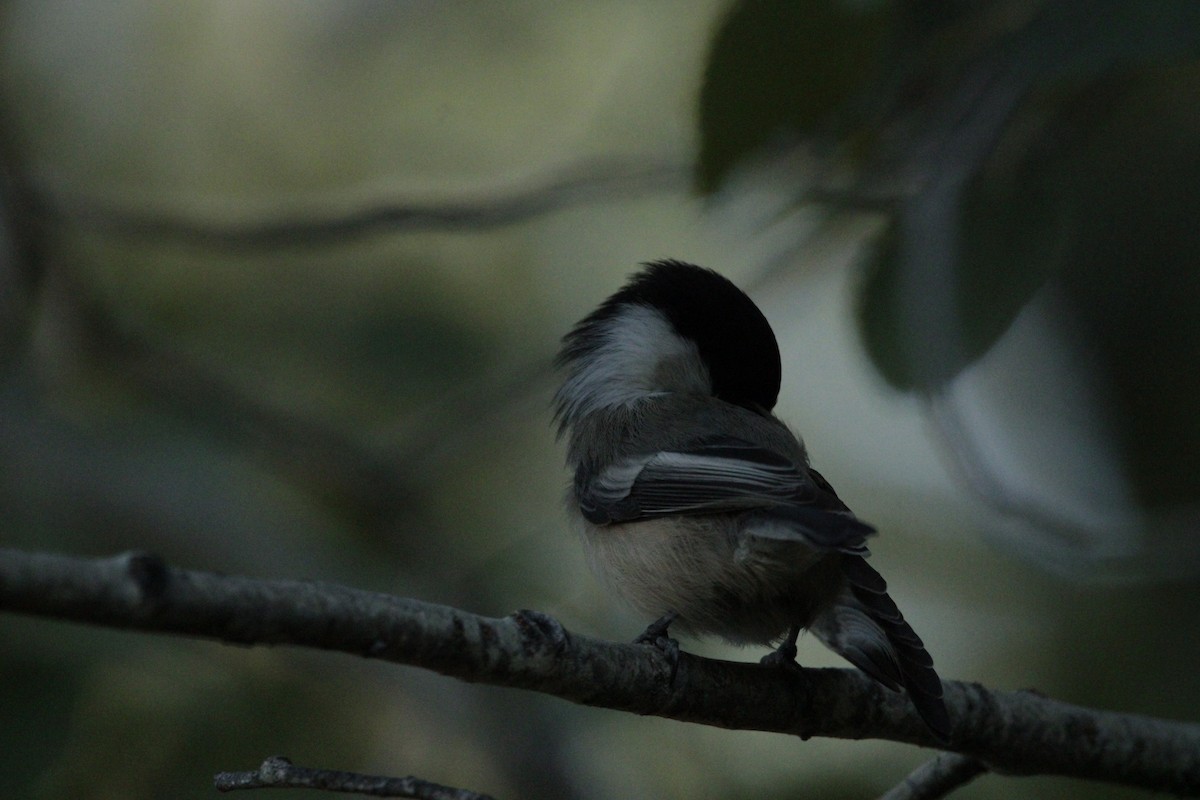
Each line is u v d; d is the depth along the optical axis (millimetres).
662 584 6551
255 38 12430
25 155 11438
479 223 9039
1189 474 11445
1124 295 11555
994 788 9211
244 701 9000
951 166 6578
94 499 10297
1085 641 10391
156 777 8664
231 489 10570
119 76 12531
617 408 7352
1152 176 10906
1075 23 5543
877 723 5996
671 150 10062
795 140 7160
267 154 12414
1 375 10453
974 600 10875
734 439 6727
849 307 7164
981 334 6469
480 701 9617
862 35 6781
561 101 12070
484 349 11633
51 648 8227
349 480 10648
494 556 10703
